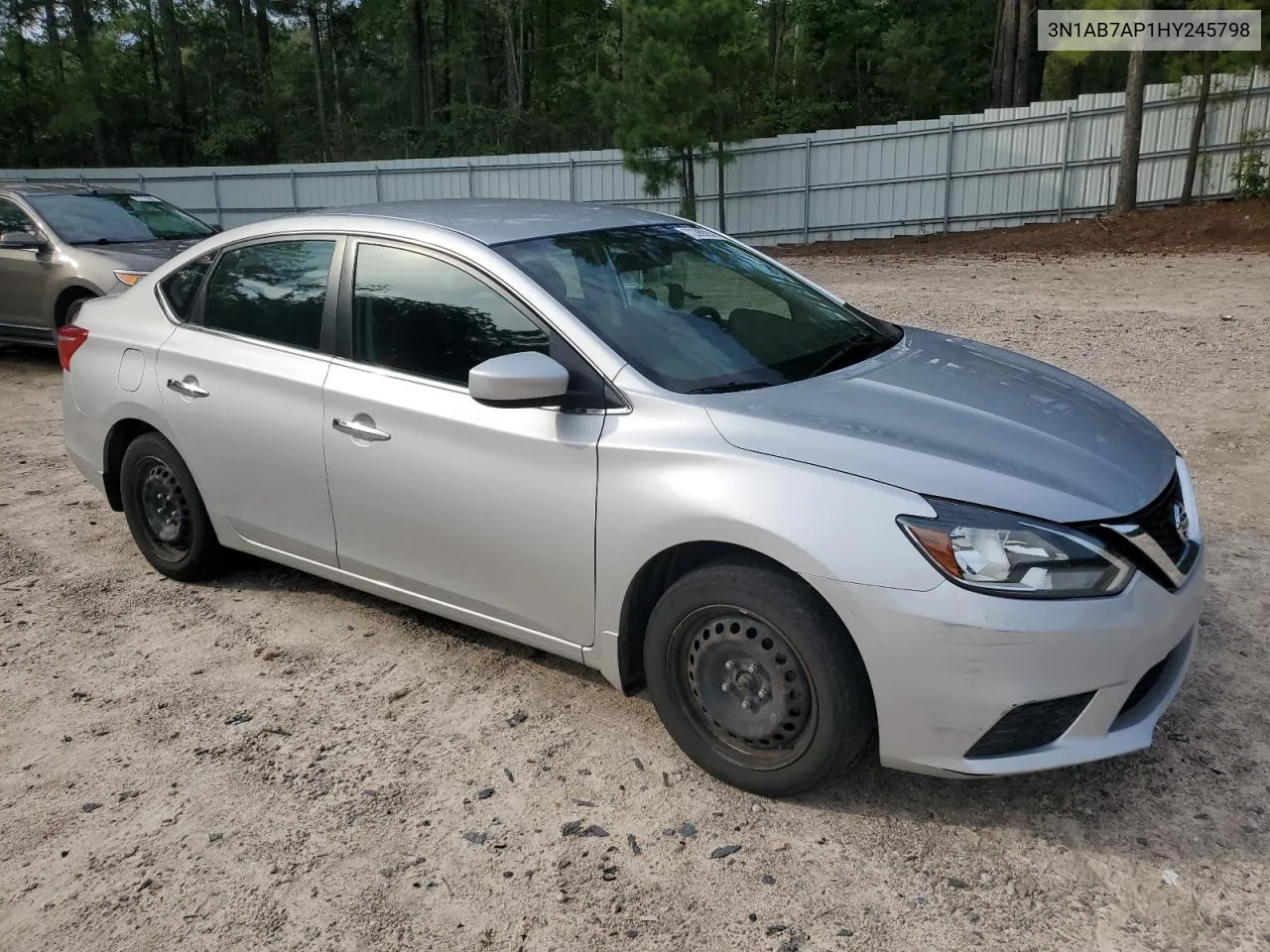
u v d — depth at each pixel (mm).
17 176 28688
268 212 26906
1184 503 3266
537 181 24359
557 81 40750
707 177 22891
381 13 41188
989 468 2922
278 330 4250
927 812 3105
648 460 3168
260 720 3762
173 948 2725
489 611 3730
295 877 2961
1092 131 19578
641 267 3906
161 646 4352
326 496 4055
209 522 4703
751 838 3023
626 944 2658
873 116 35188
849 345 3898
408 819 3184
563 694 3852
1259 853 2871
